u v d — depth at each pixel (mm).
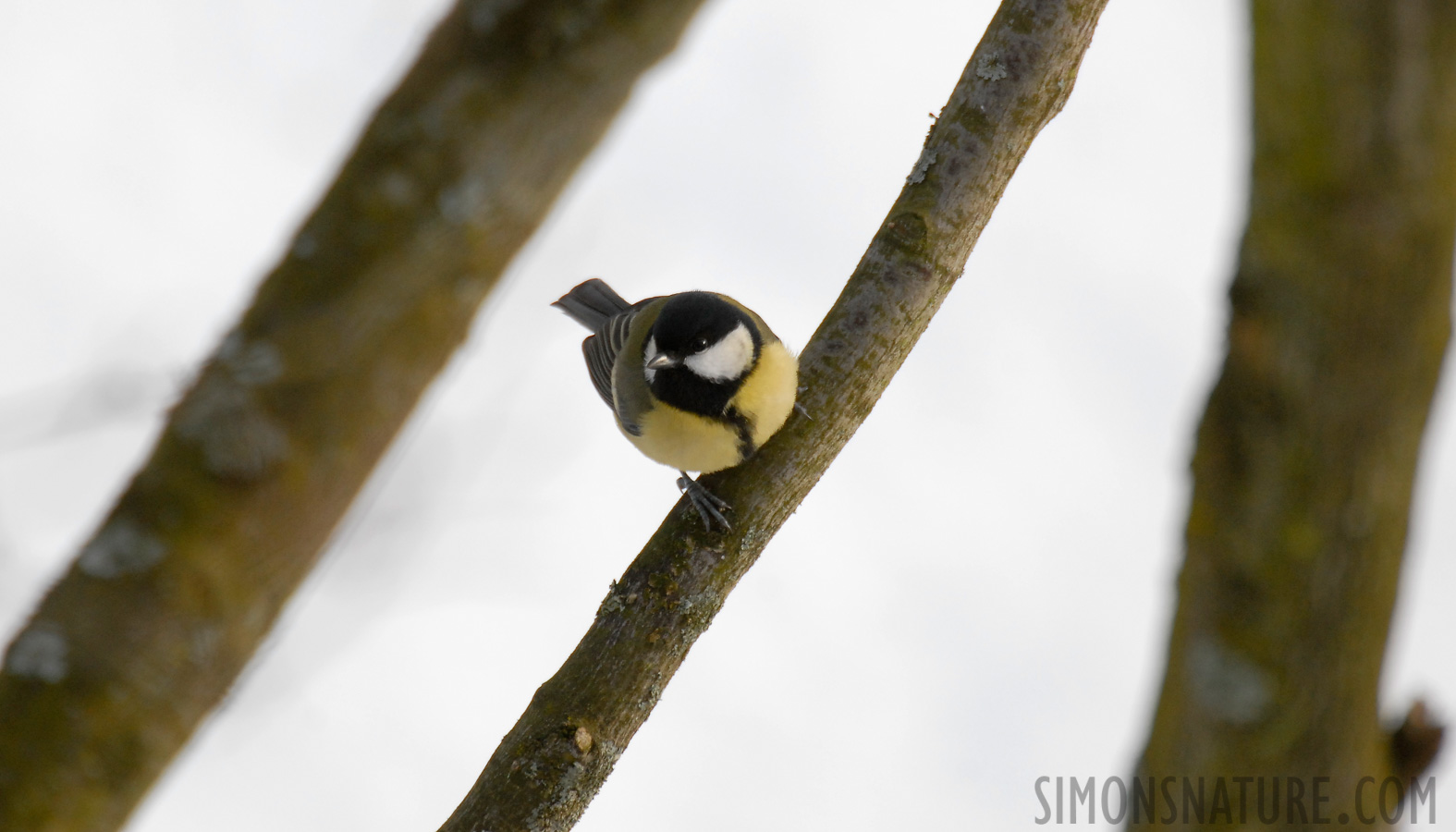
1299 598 3516
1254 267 3518
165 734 3615
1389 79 3506
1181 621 3529
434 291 3641
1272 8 3512
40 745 3602
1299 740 3518
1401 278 3512
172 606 3615
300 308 3635
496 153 3641
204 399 3627
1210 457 3523
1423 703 3523
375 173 3641
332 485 3635
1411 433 3514
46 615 3615
